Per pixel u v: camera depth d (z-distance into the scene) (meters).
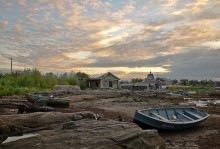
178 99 37.59
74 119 11.66
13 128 9.89
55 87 41.16
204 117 14.84
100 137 7.60
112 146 7.15
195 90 71.88
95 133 8.00
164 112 15.30
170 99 37.28
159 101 33.66
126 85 75.06
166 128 12.85
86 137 7.61
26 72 45.91
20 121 10.45
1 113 15.14
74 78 54.25
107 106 26.17
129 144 7.51
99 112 20.42
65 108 20.95
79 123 9.38
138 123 12.70
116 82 68.50
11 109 17.16
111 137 7.61
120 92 47.28
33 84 41.12
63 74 55.50
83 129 8.48
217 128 14.42
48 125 10.55
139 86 74.81
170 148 9.96
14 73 46.47
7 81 36.19
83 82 57.47
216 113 21.94
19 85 38.91
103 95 39.91
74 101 30.58
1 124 9.80
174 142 11.05
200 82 116.81
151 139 8.23
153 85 78.31
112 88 62.03
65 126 9.38
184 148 10.03
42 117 10.99
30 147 6.83
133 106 26.55
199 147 10.27
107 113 20.06
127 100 34.06
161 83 100.31
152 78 92.31
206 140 11.52
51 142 7.20
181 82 119.56
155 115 14.00
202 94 51.81
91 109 22.47
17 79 40.28
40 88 39.22
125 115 19.05
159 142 8.46
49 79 46.62
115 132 8.13
